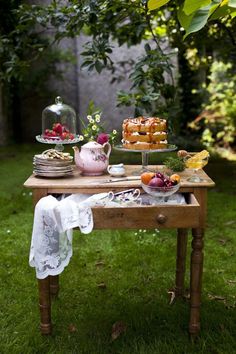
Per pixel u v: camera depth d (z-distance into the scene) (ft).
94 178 7.50
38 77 26.09
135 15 14.43
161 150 7.72
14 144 26.27
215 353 6.84
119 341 7.15
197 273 7.09
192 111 25.32
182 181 7.19
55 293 8.57
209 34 18.89
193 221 6.64
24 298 8.56
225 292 8.73
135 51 25.76
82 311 8.12
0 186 17.10
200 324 7.53
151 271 9.75
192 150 23.29
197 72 25.04
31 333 7.32
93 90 26.68
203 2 3.25
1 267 9.93
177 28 18.08
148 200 7.13
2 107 25.31
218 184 17.25
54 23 14.38
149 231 12.19
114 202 6.81
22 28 15.01
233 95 23.25
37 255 6.73
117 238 11.67
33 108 27.48
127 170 8.21
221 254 10.57
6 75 15.97
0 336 7.30
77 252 10.78
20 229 12.43
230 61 21.88
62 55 25.84
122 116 26.76
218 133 23.63
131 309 8.14
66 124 9.95
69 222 6.42
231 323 7.59
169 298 8.57
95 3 13.23
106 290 8.92
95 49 13.76
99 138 8.03
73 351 6.91
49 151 7.62
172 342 7.09
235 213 13.53
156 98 13.20
